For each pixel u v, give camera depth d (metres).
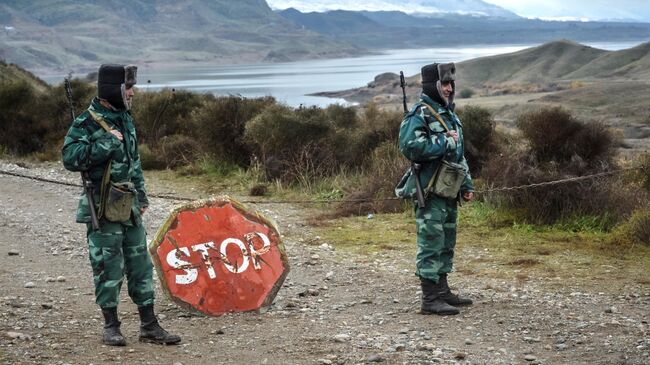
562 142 14.06
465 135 15.85
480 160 15.69
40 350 6.03
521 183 12.09
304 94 143.25
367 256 10.11
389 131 17.78
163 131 21.84
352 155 17.36
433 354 5.97
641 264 9.24
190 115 21.80
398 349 6.12
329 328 6.79
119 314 7.34
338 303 7.74
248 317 7.14
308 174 16.42
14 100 23.84
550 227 11.44
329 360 5.85
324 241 11.16
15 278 8.98
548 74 144.12
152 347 6.21
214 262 7.26
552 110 14.20
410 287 8.35
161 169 19.61
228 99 19.61
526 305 7.43
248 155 18.75
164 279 7.12
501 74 149.62
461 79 148.12
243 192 16.09
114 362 5.77
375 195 13.97
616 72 131.25
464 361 5.81
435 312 7.20
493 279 8.67
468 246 10.45
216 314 7.17
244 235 7.41
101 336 6.51
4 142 23.41
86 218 6.07
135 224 6.25
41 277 9.04
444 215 7.22
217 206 7.41
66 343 6.26
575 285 8.29
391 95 119.81
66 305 7.71
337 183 15.84
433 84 7.09
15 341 6.27
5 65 42.94
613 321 6.79
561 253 9.91
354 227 12.22
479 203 12.50
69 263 9.84
